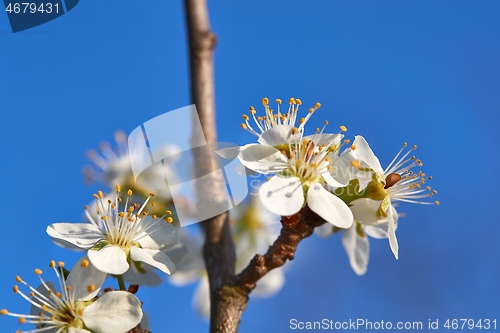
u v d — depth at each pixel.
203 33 0.21
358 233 0.22
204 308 0.23
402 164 0.21
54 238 0.20
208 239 0.21
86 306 0.19
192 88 0.20
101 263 0.19
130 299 0.19
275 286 0.24
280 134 0.20
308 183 0.20
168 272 0.20
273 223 0.23
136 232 0.20
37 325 0.20
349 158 0.20
